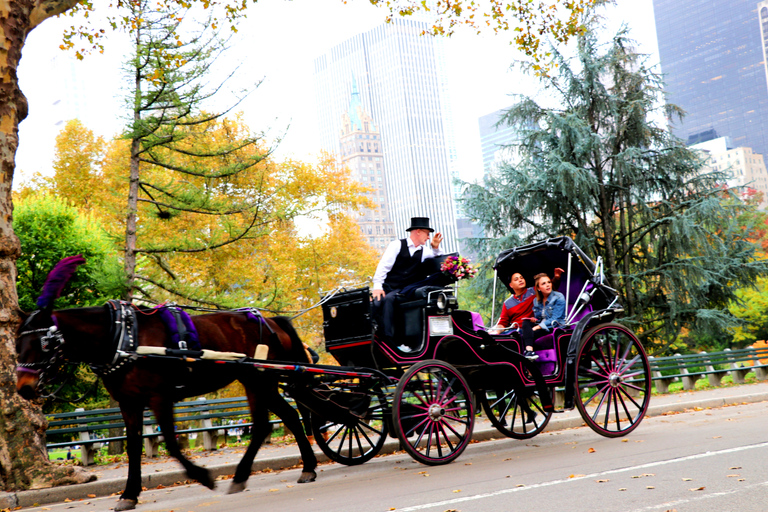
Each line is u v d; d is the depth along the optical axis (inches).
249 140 593.9
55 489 315.3
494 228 842.8
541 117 853.8
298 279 993.5
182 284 598.2
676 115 850.8
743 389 666.8
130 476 266.7
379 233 7460.6
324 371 301.6
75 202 960.3
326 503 239.9
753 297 1370.6
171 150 604.7
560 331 362.0
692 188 845.2
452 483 257.4
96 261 680.4
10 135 359.9
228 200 600.7
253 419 297.4
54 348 254.8
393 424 295.4
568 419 466.0
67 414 426.6
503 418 394.9
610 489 221.8
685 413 493.0
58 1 393.4
